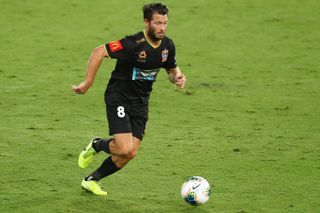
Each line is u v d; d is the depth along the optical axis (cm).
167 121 4231
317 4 7256
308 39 6312
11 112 4297
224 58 5756
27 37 6091
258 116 4384
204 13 6912
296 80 5241
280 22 6738
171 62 3008
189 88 4972
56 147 3700
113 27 6438
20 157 3525
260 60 5731
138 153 3638
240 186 3198
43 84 4925
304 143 3869
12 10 6788
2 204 2909
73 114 4309
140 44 2864
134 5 7100
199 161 3538
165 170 3400
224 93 4884
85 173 3338
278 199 3042
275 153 3691
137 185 3192
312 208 2942
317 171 3416
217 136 3966
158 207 2931
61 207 2898
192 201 2914
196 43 6116
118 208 2911
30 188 3108
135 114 2989
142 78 2936
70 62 5497
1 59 5484
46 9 6869
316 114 4444
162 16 2817
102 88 4906
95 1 7181
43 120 4166
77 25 6462
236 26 6594
